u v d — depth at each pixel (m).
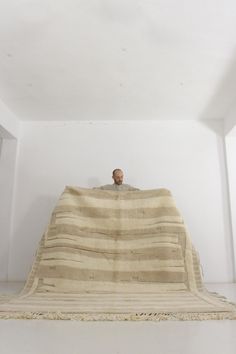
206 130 3.55
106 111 3.39
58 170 3.51
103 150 3.54
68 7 1.87
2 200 3.40
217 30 2.07
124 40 2.18
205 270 3.19
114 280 2.23
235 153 3.45
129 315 1.41
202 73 2.62
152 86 2.84
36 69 2.57
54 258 2.25
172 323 1.32
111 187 3.03
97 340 1.08
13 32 2.10
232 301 1.84
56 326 1.27
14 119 3.49
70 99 3.12
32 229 3.37
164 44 2.23
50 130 3.62
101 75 2.66
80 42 2.21
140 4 1.84
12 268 3.26
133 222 2.48
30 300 1.78
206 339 1.09
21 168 3.52
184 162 3.47
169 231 2.40
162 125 3.58
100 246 2.37
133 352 0.97
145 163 3.48
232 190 3.35
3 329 1.22
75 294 1.99
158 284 2.18
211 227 3.29
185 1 1.82
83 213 2.48
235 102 3.12
